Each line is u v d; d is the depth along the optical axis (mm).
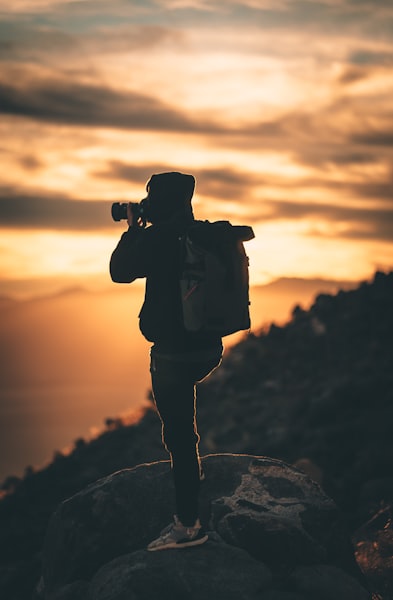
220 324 5453
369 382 16328
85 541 6621
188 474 5977
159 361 5762
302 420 16203
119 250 5680
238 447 15648
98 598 5910
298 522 6555
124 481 6852
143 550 6172
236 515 6535
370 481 12547
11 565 13133
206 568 5980
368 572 8516
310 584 6211
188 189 5746
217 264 5453
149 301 5734
